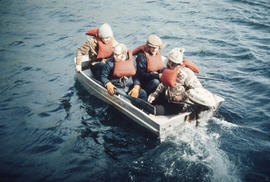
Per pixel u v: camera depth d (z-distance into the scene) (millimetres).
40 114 4391
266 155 3211
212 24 8492
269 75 5195
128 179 2982
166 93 3520
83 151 3492
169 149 3414
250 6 9977
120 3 12156
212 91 4750
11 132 3939
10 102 4770
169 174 3018
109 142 3645
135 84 4008
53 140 3742
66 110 4480
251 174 2949
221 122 3846
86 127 3998
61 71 6012
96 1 12844
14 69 6129
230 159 3188
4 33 8797
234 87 4875
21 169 3199
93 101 4711
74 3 12617
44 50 7289
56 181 3004
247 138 3520
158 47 3885
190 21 8953
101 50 4562
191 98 3270
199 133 3641
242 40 7078
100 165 3225
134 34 8164
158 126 3359
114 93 4113
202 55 6383
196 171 3035
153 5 11422
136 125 3875
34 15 10883
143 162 3236
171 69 3332
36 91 5156
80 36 8289
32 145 3652
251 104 4301
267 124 3785
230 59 6062
